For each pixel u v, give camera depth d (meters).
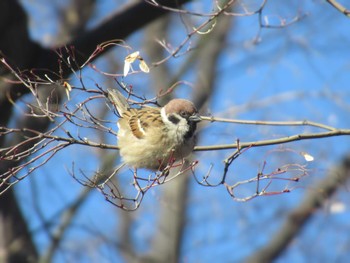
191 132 10.24
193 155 12.36
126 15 11.38
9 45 10.78
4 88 10.65
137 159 10.38
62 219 14.68
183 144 10.23
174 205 17.92
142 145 10.25
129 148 10.38
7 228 13.86
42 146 8.61
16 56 10.79
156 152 10.25
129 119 10.34
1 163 10.97
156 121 10.25
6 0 10.70
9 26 10.76
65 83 8.71
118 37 11.41
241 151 9.30
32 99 11.59
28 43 10.86
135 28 11.52
